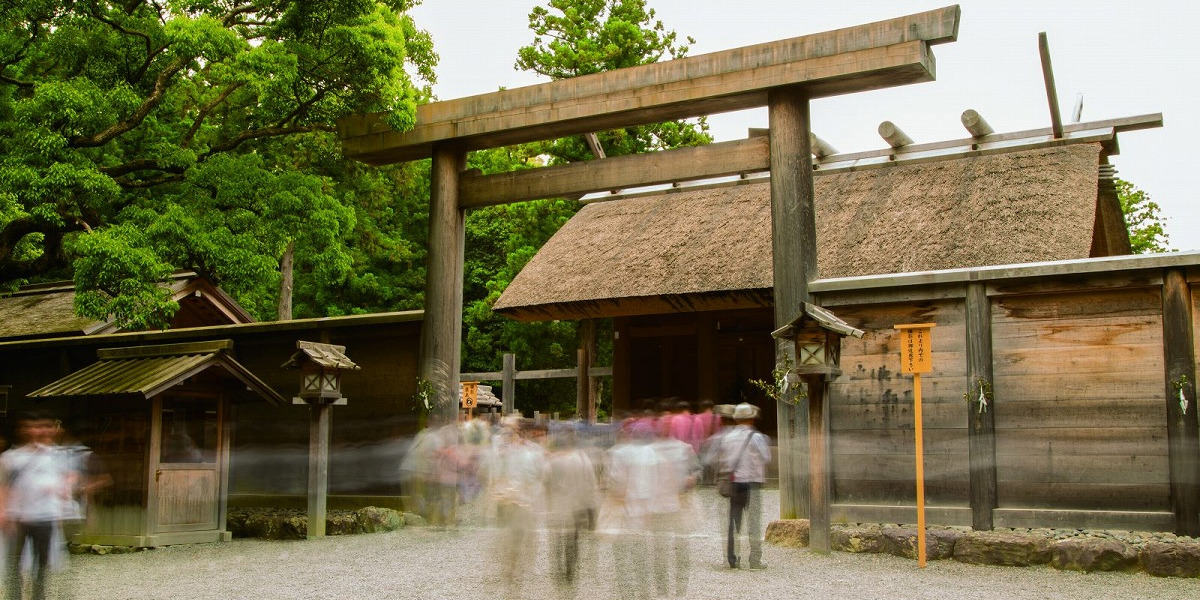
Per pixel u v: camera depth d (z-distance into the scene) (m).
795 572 7.28
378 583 7.17
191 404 10.16
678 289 15.00
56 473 6.29
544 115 10.73
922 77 9.27
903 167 16.16
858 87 9.52
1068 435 7.97
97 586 7.23
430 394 10.97
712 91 9.84
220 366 9.82
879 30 9.12
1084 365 7.99
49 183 9.38
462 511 11.63
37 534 6.17
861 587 6.66
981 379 8.23
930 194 14.88
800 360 8.16
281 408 12.52
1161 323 7.75
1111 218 15.58
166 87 11.46
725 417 16.39
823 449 8.24
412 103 11.30
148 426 9.48
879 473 8.70
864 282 8.83
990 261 12.65
